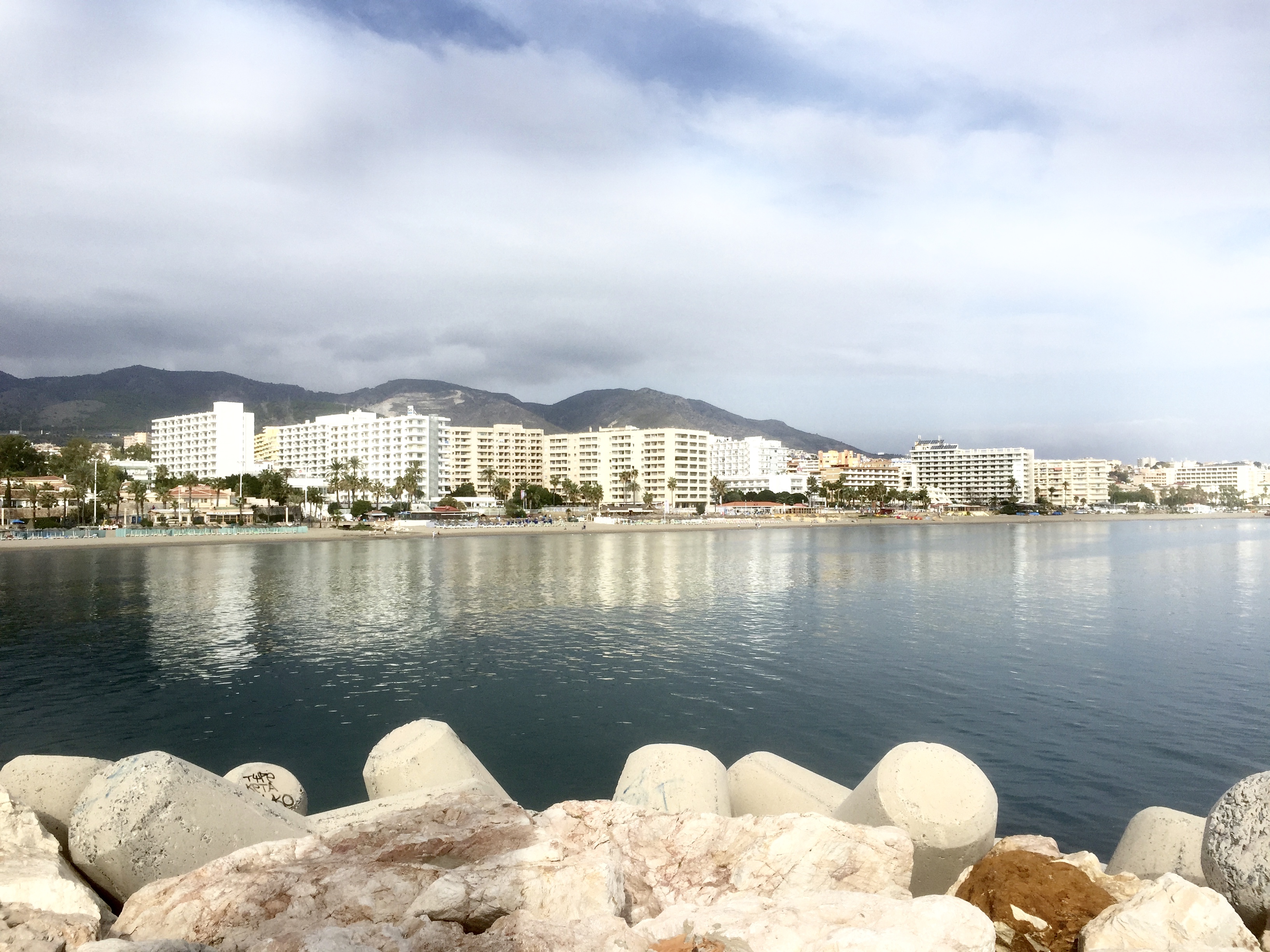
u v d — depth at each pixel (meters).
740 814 10.84
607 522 198.50
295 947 5.46
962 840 8.30
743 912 6.06
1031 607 55.22
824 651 39.66
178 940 5.70
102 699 30.48
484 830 7.64
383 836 7.64
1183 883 6.35
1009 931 6.69
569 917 6.11
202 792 8.05
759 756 11.41
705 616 51.41
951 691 31.14
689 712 28.39
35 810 8.58
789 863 7.39
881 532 180.00
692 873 7.54
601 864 6.55
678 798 9.80
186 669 35.69
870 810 8.70
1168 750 23.69
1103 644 41.28
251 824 8.20
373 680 33.53
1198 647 40.16
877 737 25.36
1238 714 27.55
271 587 67.94
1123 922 5.91
